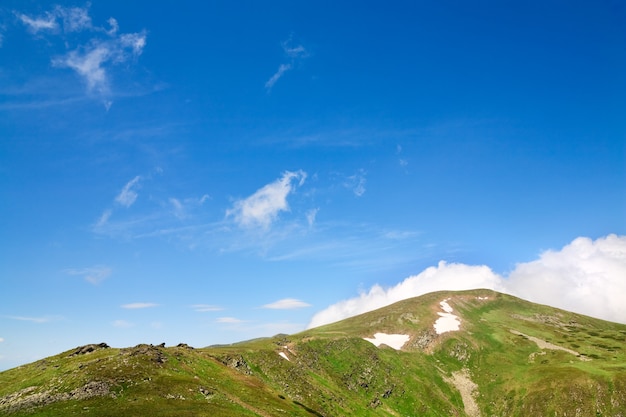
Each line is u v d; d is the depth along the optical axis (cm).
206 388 9212
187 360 11031
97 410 7244
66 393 7888
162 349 11188
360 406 17000
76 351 11675
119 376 8675
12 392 8756
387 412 17975
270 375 14788
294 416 9744
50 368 10231
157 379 8956
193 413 7588
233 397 9500
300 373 16488
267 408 9562
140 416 7131
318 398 15062
